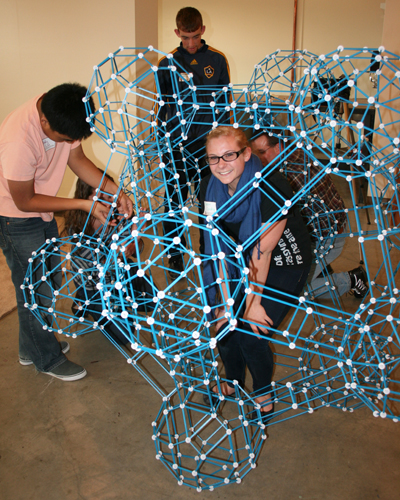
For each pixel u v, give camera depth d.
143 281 2.34
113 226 2.11
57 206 1.77
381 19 6.60
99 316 2.22
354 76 1.36
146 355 2.29
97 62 3.98
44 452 1.66
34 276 1.93
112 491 1.50
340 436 1.73
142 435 1.75
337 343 2.30
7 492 1.49
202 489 1.50
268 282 1.67
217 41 7.27
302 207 2.31
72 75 4.09
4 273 3.24
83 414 1.86
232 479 1.53
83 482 1.53
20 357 2.18
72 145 1.96
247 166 1.46
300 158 2.30
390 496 1.46
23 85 4.23
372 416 1.84
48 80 4.17
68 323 2.55
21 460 1.62
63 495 1.48
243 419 1.58
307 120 5.59
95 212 1.83
